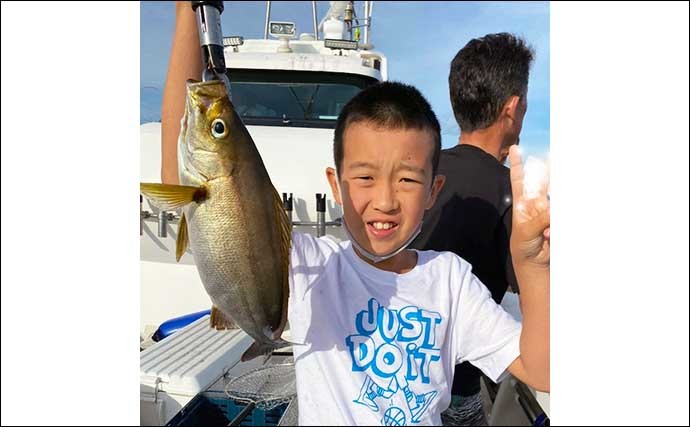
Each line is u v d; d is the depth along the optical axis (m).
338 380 0.64
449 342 0.68
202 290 1.01
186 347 0.83
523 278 0.64
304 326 0.66
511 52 0.83
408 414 0.63
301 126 1.32
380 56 1.45
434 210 0.82
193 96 0.57
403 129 0.62
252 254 0.58
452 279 0.71
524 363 0.65
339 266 0.69
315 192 1.07
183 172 0.58
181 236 0.60
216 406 0.72
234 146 0.57
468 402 0.75
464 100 0.86
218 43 0.60
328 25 1.59
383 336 0.66
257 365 0.80
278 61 1.34
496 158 0.87
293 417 0.68
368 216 0.63
